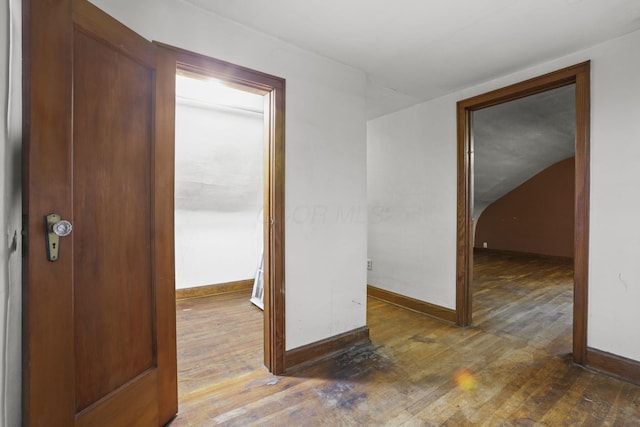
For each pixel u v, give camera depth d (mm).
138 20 1448
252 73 1842
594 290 1993
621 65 1871
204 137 3117
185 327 2744
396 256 3381
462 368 2025
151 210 1468
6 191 845
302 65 2064
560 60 2158
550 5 1579
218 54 1706
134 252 1381
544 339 2486
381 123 3545
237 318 2984
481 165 5621
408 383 1851
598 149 1965
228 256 3980
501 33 1860
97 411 1177
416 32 1853
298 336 2090
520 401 1670
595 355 1984
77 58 1129
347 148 2332
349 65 2307
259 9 1643
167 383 1524
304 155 2094
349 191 2352
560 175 6164
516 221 6828
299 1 1572
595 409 1598
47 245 957
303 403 1659
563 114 3801
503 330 2678
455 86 2691
